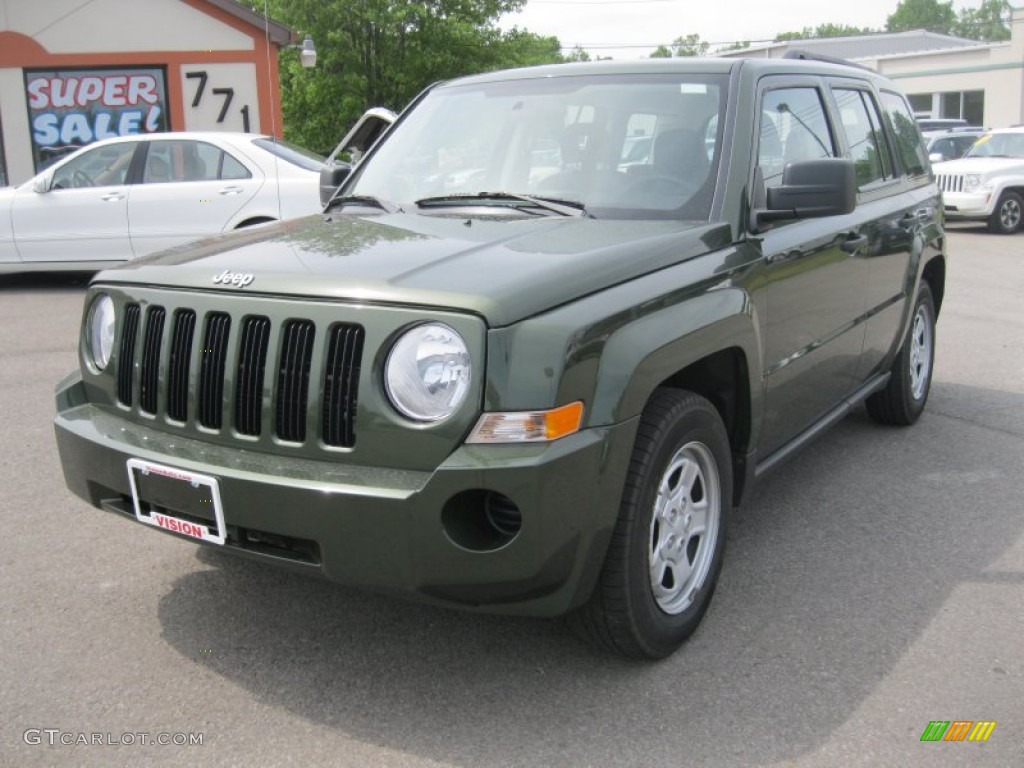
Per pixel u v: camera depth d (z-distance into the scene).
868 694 3.05
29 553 4.05
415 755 2.76
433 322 2.66
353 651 3.32
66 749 2.77
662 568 3.19
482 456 2.59
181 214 10.25
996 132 18.41
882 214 4.91
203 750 2.78
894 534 4.29
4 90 15.89
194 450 2.98
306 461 2.81
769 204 3.66
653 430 2.98
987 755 2.75
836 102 4.74
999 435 5.69
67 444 3.30
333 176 4.62
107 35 16.06
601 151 3.83
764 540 4.23
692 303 3.15
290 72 31.55
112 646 3.33
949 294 10.71
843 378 4.67
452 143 4.19
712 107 3.83
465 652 3.31
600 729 2.88
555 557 2.68
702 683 3.12
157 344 3.15
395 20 29.55
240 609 3.60
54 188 10.38
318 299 2.81
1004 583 3.81
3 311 9.48
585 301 2.81
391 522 2.63
